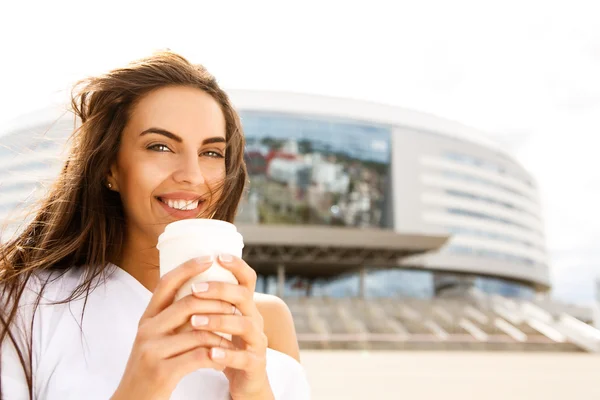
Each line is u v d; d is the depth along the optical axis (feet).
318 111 175.32
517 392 34.60
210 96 5.13
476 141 213.25
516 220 220.43
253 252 148.77
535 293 239.30
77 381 4.31
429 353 77.10
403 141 190.49
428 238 138.41
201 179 4.77
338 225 169.07
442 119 203.72
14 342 4.27
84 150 5.06
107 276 4.91
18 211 5.48
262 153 167.12
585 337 88.48
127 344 4.55
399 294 178.29
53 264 5.05
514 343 85.61
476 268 197.57
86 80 5.32
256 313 3.63
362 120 182.19
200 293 3.34
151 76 4.88
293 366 5.25
